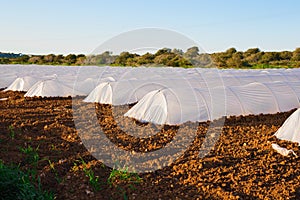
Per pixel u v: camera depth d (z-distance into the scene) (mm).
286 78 13320
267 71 15852
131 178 5184
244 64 32594
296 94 10328
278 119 8984
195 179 5156
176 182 5102
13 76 18422
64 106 11258
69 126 8414
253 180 5086
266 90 10055
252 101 9578
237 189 4840
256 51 42125
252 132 7711
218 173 5332
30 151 6250
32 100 12766
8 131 7707
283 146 6605
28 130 7969
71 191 4730
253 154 6199
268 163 5727
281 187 4887
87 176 5156
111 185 4906
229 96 9430
